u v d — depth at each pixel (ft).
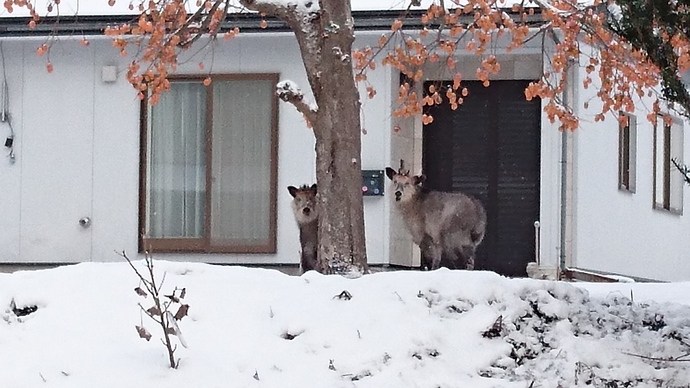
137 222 46.88
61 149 47.21
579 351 21.30
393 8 43.68
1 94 47.44
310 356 20.42
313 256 37.86
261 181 46.78
